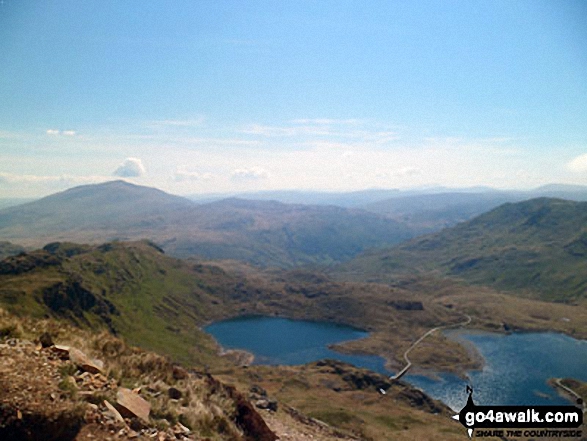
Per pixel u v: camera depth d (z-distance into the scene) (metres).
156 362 21.45
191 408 18.00
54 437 11.63
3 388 12.13
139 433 13.65
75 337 19.97
